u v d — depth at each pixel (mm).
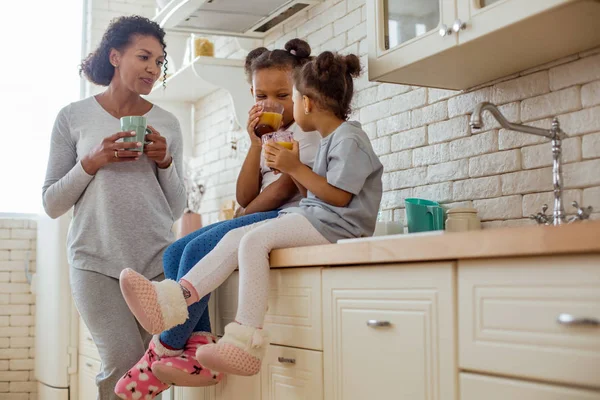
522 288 1247
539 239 1194
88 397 4090
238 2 3094
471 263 1352
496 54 1999
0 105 5035
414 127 2562
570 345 1161
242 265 1887
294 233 1920
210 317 2408
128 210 2434
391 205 2658
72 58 5188
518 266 1255
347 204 1967
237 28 3467
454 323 1384
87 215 2426
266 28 3471
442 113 2441
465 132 2346
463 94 2363
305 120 2102
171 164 2539
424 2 2059
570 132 2002
